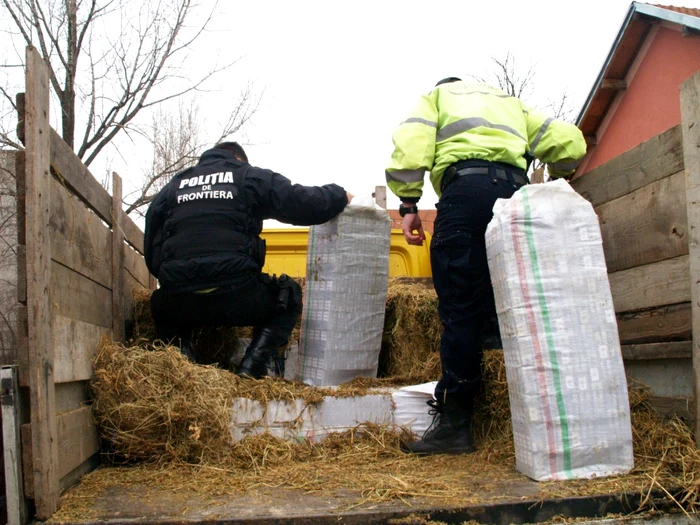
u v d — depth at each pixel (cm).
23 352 193
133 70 720
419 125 286
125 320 352
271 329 339
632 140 1157
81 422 239
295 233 559
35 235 196
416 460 257
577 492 195
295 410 277
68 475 223
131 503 199
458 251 268
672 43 1030
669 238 241
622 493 194
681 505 195
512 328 220
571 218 224
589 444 212
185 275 309
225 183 321
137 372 263
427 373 340
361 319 333
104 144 714
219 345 379
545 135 306
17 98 203
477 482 212
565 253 221
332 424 281
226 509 189
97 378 260
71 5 670
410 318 376
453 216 269
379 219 339
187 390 262
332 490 210
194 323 332
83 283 263
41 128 206
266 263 553
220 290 313
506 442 260
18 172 202
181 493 211
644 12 1023
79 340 247
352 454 266
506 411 266
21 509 184
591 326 218
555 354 215
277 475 235
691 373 230
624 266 272
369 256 335
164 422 256
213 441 260
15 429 187
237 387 281
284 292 336
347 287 330
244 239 319
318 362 329
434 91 302
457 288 267
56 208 229
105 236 310
